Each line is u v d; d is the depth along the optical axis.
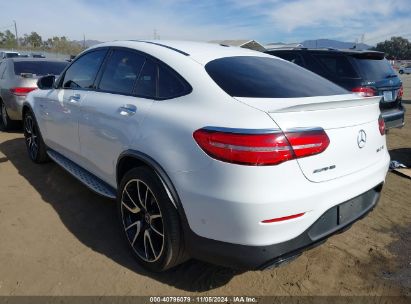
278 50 7.09
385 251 3.25
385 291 2.75
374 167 2.73
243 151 2.14
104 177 3.46
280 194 2.15
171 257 2.58
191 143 2.36
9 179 4.62
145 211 2.78
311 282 2.82
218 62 2.82
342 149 2.42
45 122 4.56
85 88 3.74
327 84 3.05
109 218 3.66
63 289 2.64
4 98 7.02
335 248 3.27
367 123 2.67
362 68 6.09
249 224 2.16
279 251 2.22
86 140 3.60
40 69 7.24
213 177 2.24
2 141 6.55
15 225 3.48
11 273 2.79
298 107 2.22
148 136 2.66
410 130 8.28
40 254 3.04
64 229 3.44
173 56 2.89
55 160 4.40
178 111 2.57
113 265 2.92
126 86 3.19
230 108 2.35
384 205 4.20
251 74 2.76
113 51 3.52
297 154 2.19
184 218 2.43
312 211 2.27
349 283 2.82
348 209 2.54
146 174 2.65
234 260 2.29
